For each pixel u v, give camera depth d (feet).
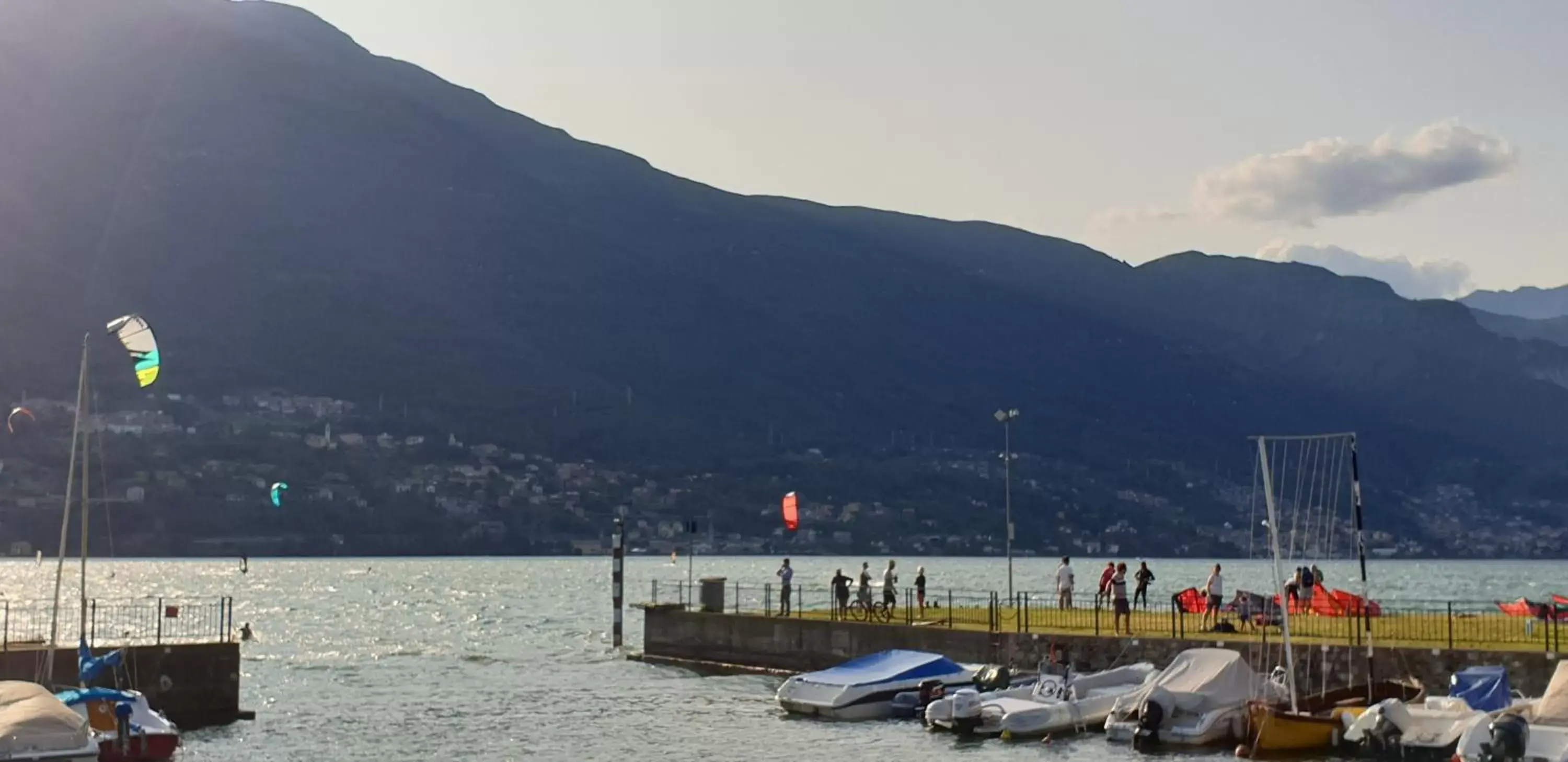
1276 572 174.60
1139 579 217.15
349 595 575.38
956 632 200.95
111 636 280.10
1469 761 128.98
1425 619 199.52
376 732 178.91
